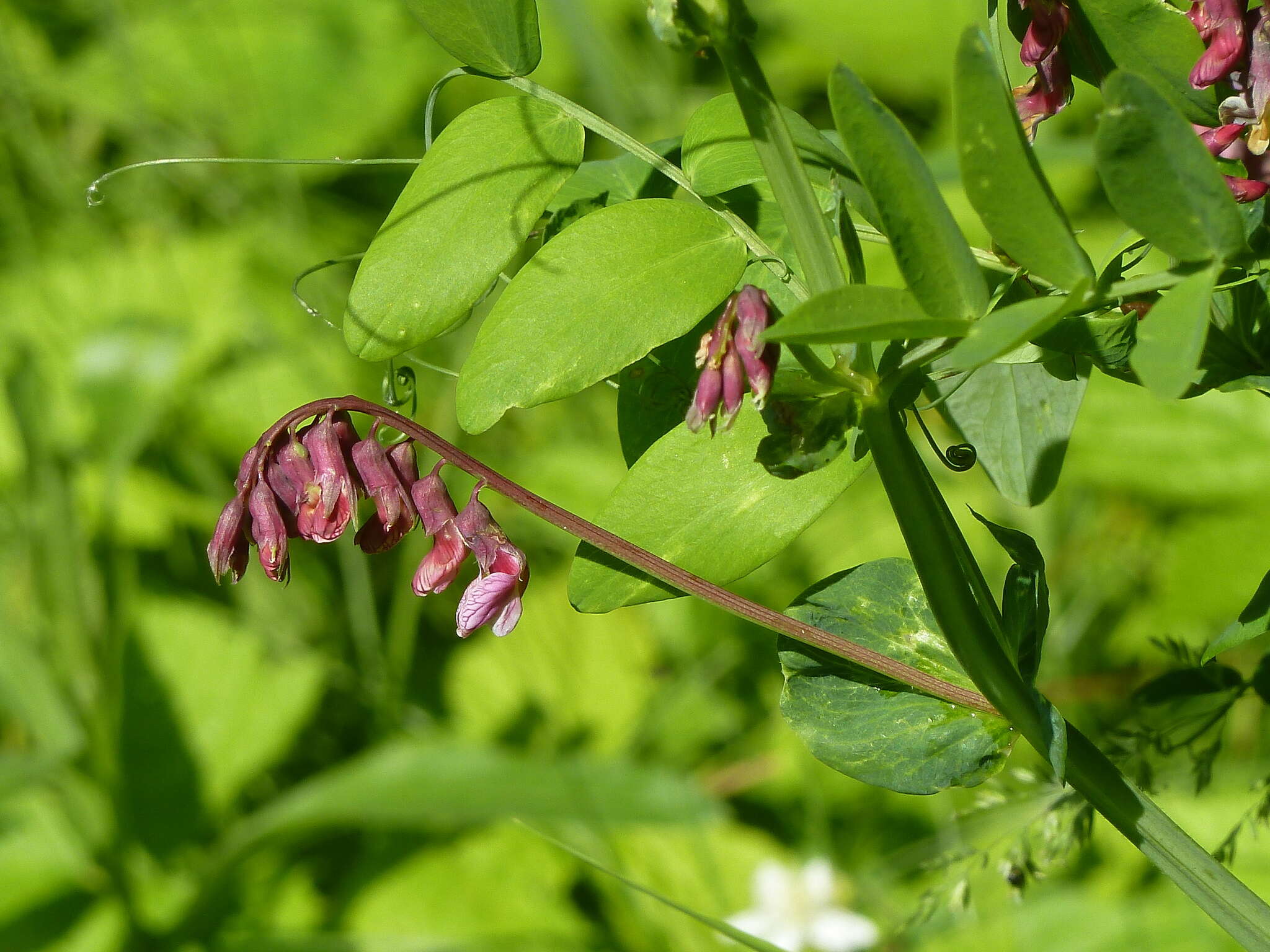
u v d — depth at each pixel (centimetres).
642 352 52
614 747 101
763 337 49
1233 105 51
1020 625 53
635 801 73
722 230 52
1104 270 52
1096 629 100
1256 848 83
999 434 55
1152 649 98
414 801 76
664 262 52
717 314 54
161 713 100
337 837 94
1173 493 102
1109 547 103
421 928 88
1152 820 52
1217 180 49
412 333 52
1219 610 99
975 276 50
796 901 86
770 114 50
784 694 54
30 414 97
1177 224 49
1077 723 93
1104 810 52
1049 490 55
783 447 51
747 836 93
